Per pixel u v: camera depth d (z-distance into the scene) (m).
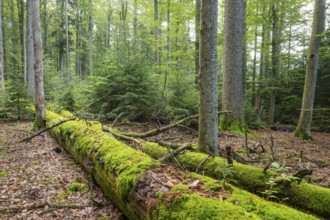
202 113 4.38
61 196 3.57
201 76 4.37
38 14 8.16
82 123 6.07
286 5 11.99
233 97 8.81
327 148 7.61
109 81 8.88
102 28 30.00
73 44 28.91
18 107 10.38
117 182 2.79
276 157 4.74
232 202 1.98
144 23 21.05
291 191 2.70
